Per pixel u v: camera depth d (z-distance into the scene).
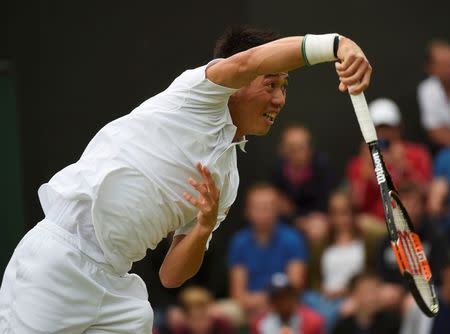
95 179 16.75
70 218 17.08
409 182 36.38
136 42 39.25
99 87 38.94
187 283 35.69
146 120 16.70
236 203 39.88
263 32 17.45
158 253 34.91
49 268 16.91
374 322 32.59
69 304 16.98
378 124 38.22
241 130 17.27
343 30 41.44
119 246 17.03
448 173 37.25
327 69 41.31
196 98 16.48
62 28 38.69
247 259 36.19
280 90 16.98
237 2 40.19
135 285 17.78
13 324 17.09
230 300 36.28
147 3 39.34
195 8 39.72
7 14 38.41
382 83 41.84
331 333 32.94
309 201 38.62
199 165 16.28
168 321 33.91
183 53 39.66
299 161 38.53
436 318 32.03
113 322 17.41
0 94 28.22
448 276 31.84
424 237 34.72
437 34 42.00
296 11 40.94
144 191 16.73
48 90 38.53
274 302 32.66
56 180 17.30
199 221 16.91
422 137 41.62
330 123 41.31
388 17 41.78
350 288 33.19
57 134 38.47
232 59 16.14
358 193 37.91
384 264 34.62
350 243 36.09
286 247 36.12
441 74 40.47
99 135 17.08
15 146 28.20
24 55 38.44
